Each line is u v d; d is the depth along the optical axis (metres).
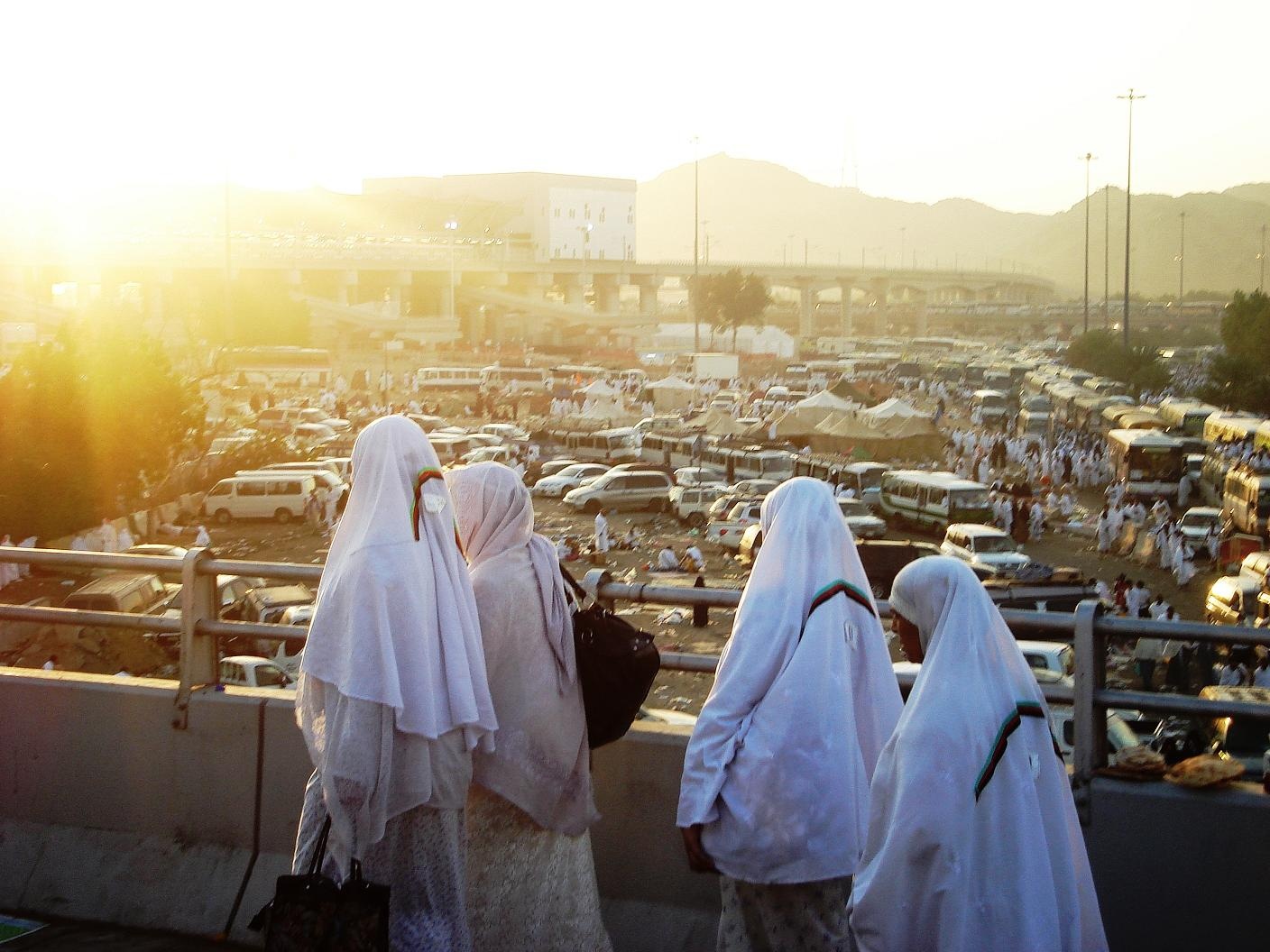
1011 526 36.97
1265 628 3.79
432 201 152.12
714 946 4.26
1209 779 3.88
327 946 3.41
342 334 111.88
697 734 3.54
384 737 3.46
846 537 3.72
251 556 32.78
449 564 3.69
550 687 3.89
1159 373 79.88
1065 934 3.02
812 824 3.39
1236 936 3.83
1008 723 3.06
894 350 137.00
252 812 4.83
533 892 3.89
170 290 107.00
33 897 4.98
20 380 30.00
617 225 161.12
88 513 30.52
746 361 106.06
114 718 5.03
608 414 63.53
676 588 4.45
